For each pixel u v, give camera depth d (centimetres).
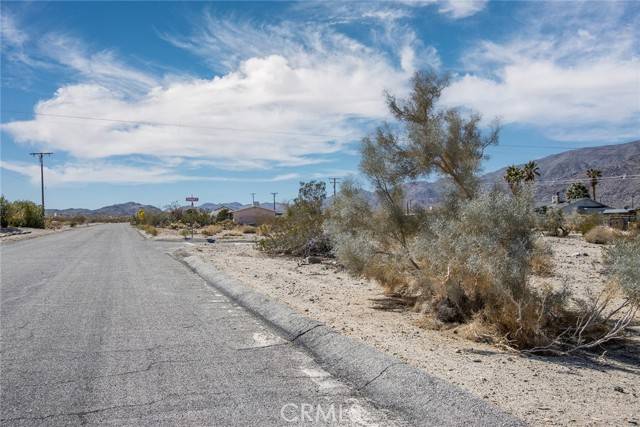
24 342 802
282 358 715
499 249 854
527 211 882
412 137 1167
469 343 810
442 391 537
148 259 2444
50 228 8200
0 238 4634
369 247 1181
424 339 814
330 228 1317
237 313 1053
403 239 1180
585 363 734
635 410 524
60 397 558
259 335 855
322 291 1351
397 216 1170
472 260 857
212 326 924
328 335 782
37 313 1045
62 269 1942
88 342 802
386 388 570
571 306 1000
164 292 1351
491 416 480
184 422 491
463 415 488
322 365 684
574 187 10506
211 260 2209
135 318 995
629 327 917
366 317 991
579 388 595
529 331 811
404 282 1192
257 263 2177
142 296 1280
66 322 955
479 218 879
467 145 1168
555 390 579
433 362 666
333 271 1895
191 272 1878
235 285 1380
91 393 570
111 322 956
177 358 712
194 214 8506
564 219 4197
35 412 516
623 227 4491
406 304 1147
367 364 640
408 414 513
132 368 664
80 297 1259
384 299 1223
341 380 622
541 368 681
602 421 488
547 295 851
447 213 1096
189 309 1098
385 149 1235
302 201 2688
